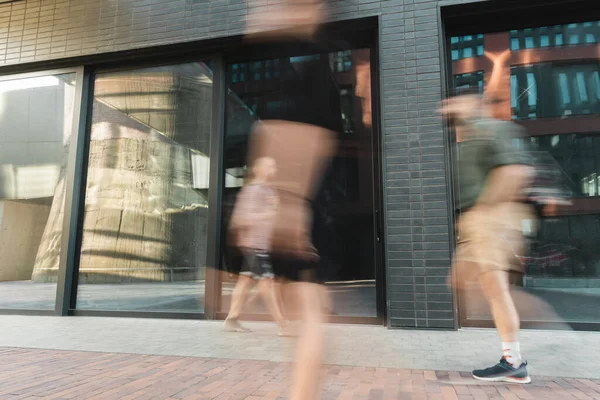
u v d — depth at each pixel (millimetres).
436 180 4461
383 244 4699
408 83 4668
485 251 2812
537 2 4605
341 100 4941
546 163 2846
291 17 2131
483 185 2822
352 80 5031
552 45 4785
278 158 1815
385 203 4543
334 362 3176
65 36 5914
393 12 4812
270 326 4570
